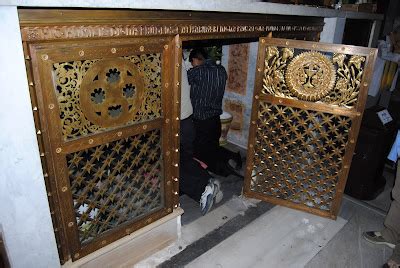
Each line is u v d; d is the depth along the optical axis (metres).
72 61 1.61
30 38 1.43
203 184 2.97
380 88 4.58
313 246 2.66
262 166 3.13
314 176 2.98
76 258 1.98
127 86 1.93
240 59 3.98
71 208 1.86
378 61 4.39
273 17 2.69
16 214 1.57
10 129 1.42
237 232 2.79
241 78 4.06
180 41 2.04
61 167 1.74
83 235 2.01
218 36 2.29
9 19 1.29
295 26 2.99
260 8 2.31
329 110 2.64
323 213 3.00
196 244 2.62
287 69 2.65
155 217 2.37
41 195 1.63
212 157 3.71
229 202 3.23
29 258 1.69
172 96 2.14
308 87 2.63
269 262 2.47
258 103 2.88
